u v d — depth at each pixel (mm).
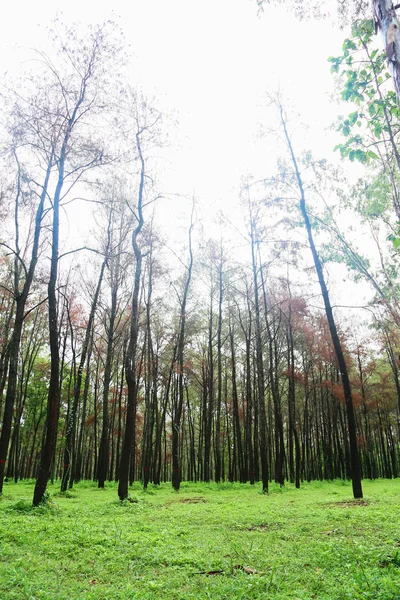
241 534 8703
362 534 8266
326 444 41094
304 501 15445
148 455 26484
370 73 6086
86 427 39562
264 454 21250
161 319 31812
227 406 43219
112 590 5145
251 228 24297
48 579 5520
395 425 50875
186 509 13164
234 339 37312
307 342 32062
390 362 36375
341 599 4734
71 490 21656
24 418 41031
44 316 31359
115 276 26281
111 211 25031
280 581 5406
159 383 34906
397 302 12953
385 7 3592
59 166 14422
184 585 5500
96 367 35125
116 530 8891
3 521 9469
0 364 24609
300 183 17203
